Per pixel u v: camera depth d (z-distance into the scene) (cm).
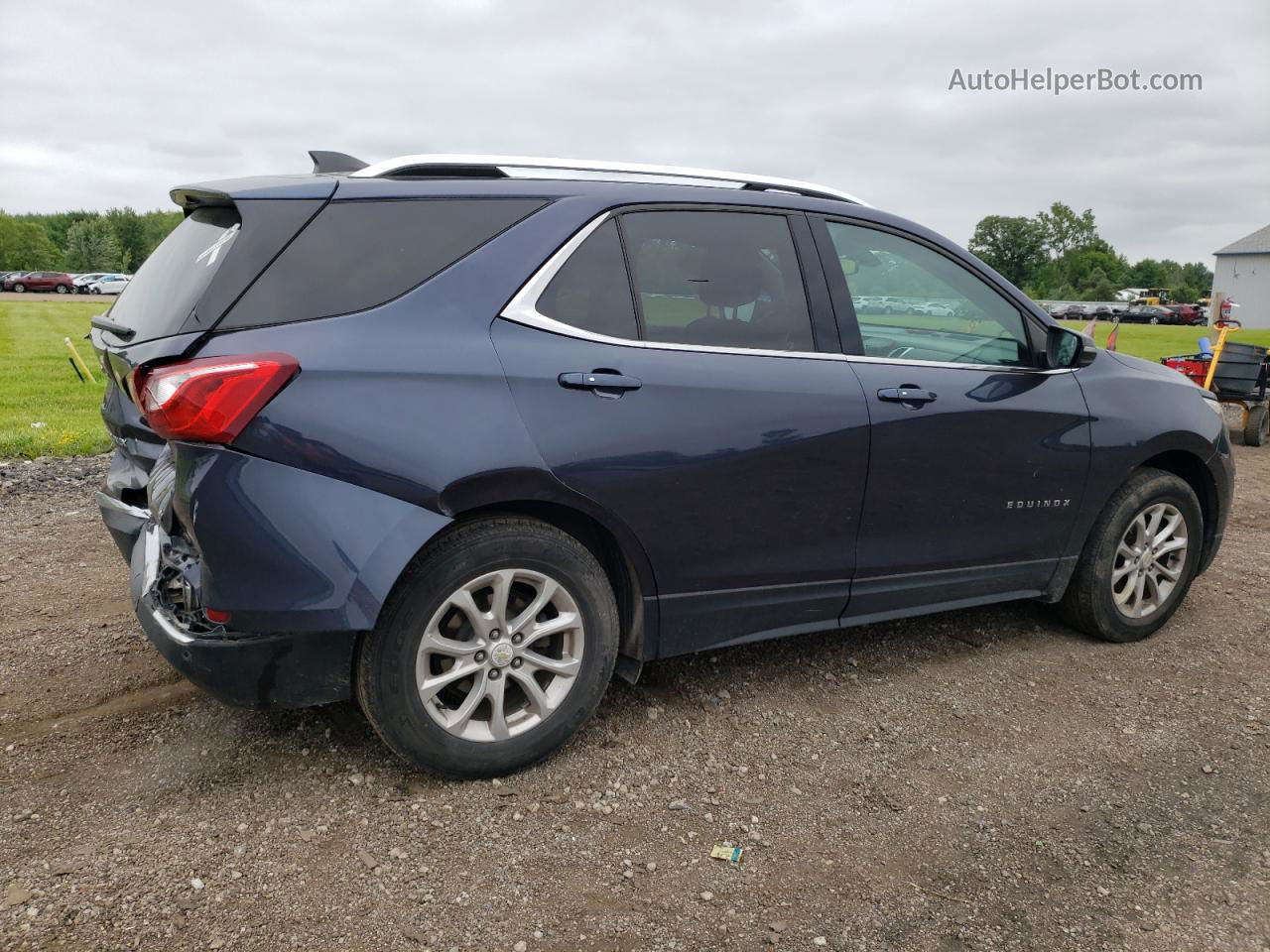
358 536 256
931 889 251
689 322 314
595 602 300
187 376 246
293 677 266
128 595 443
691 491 307
